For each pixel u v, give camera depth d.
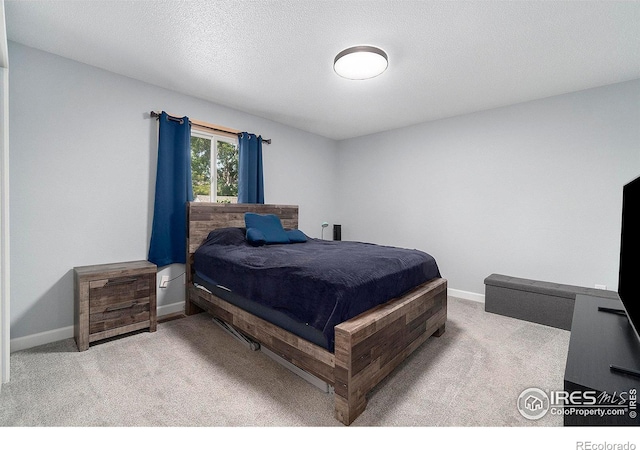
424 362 2.05
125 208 2.71
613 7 1.69
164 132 2.87
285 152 4.24
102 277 2.24
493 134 3.43
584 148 2.86
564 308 2.65
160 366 1.96
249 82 2.79
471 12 1.76
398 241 4.35
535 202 3.15
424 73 2.55
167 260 2.94
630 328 1.45
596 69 2.45
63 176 2.36
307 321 1.69
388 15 1.79
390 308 1.82
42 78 2.24
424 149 4.04
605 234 2.77
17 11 1.79
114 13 1.81
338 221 5.14
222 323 2.62
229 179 3.64
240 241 2.99
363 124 4.14
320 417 1.49
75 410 1.49
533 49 2.15
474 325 2.76
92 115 2.49
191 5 1.73
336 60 2.25
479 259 3.57
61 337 2.36
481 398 1.64
